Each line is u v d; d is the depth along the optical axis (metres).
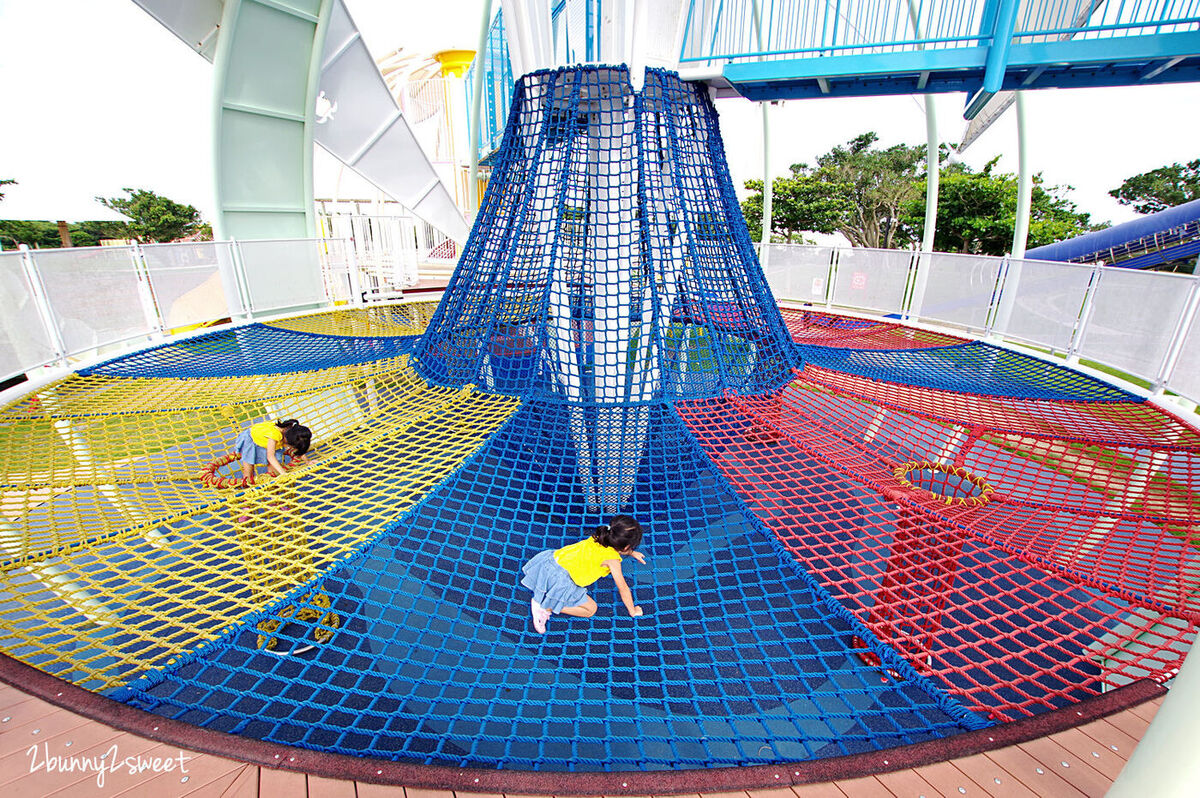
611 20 5.57
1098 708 2.44
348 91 10.25
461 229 14.10
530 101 6.30
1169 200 37.62
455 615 4.66
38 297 6.34
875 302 10.34
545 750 3.52
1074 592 4.75
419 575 5.05
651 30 6.10
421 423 5.70
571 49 6.00
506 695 3.97
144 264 7.83
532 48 6.09
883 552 4.95
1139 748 1.56
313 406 6.45
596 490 5.56
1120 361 6.33
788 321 10.47
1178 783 1.43
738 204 6.86
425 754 2.55
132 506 4.52
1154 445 4.83
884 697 3.95
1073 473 4.80
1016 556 3.87
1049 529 4.23
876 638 3.38
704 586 4.85
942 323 9.33
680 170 6.11
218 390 6.47
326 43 9.37
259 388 6.54
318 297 10.75
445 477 4.84
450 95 21.34
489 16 11.38
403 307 11.69
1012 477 5.01
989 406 6.09
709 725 3.76
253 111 8.97
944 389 6.48
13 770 2.08
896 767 2.18
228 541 4.09
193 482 5.05
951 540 4.14
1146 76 5.74
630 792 2.08
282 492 4.74
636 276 5.85
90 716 2.33
